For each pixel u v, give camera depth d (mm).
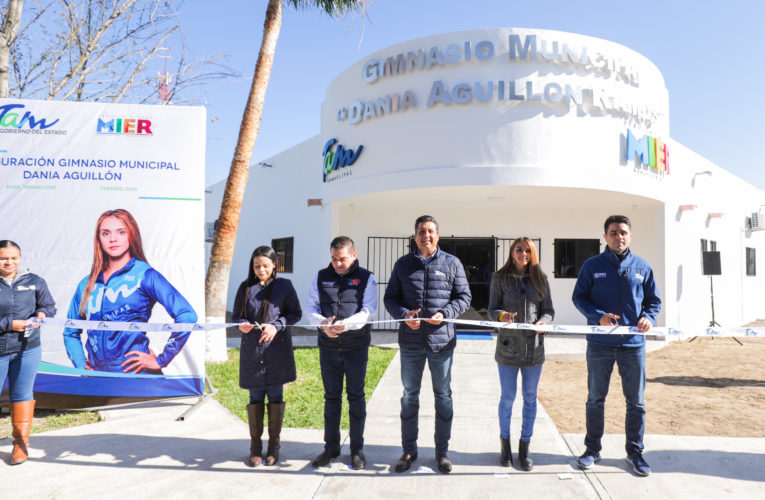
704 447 3996
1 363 3645
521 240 3686
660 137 10039
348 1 8672
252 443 3693
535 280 3623
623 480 3389
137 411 5000
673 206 10898
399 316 3441
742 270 15328
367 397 5621
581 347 9141
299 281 12867
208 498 3146
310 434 4328
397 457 3816
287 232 13625
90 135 5105
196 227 5238
